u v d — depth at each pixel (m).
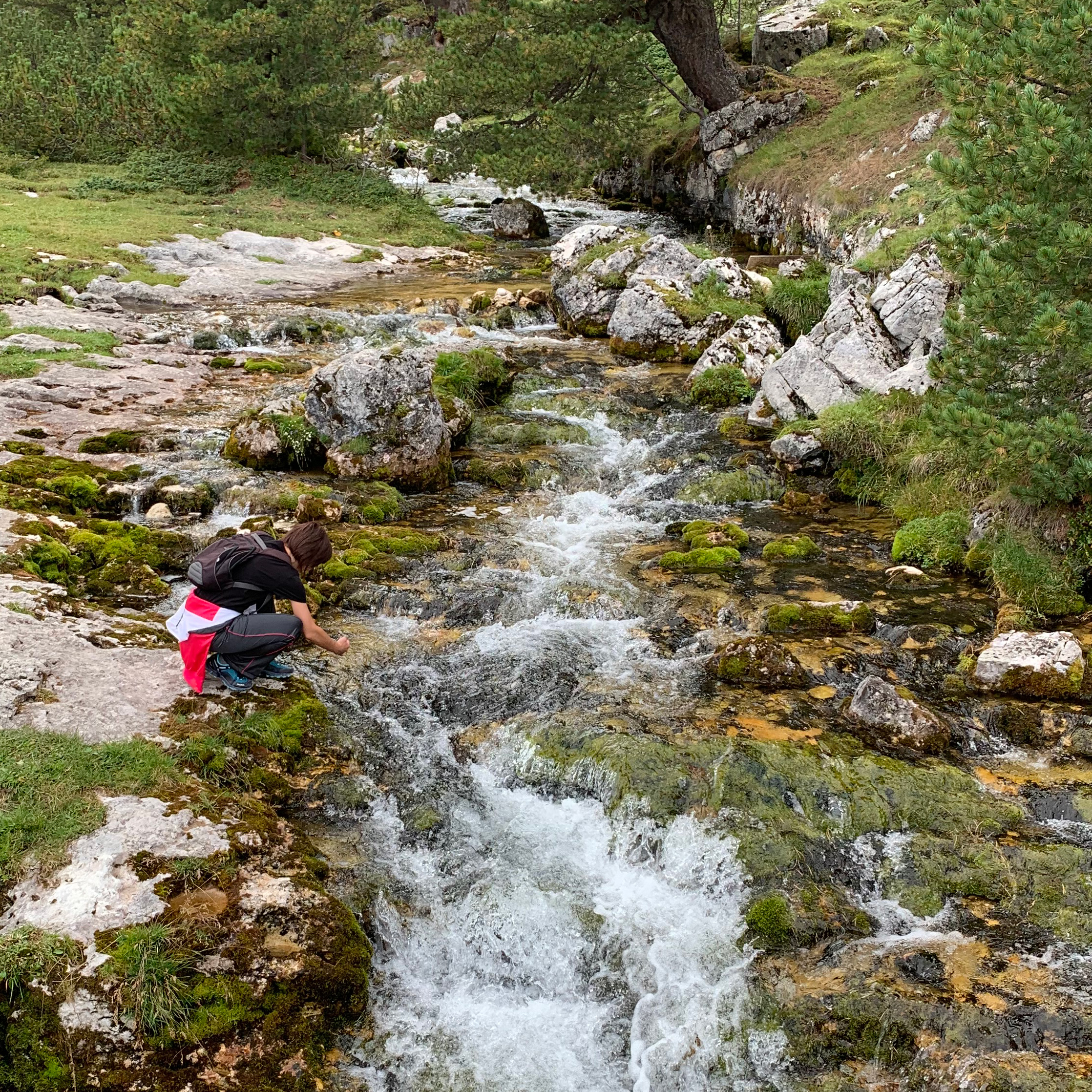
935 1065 4.39
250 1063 4.30
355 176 31.58
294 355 16.22
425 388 11.52
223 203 28.75
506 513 10.77
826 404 12.35
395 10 48.47
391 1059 4.63
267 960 4.59
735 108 26.22
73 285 19.06
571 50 24.67
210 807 5.34
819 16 30.61
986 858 5.55
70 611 7.36
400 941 5.23
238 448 11.34
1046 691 6.99
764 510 10.88
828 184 21.38
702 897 5.51
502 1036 4.82
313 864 5.33
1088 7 8.10
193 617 6.24
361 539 9.48
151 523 9.76
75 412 12.64
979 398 8.47
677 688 7.22
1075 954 4.91
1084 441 7.95
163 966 4.30
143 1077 4.11
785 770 6.18
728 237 25.69
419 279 22.61
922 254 13.62
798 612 8.09
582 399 14.12
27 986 4.18
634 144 28.03
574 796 6.28
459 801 6.23
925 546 9.34
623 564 9.37
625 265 18.17
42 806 4.99
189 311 18.64
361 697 7.05
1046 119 7.84
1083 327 7.51
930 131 19.58
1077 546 8.40
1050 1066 4.30
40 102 31.39
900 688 7.03
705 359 14.91
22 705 5.82
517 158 25.84
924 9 27.77
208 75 28.28
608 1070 4.68
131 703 6.12
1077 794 6.03
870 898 5.41
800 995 4.80
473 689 7.25
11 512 8.90
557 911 5.40
